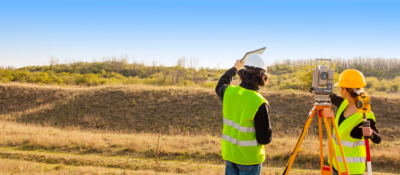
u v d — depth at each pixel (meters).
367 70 72.06
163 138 9.38
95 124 14.27
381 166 6.82
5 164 5.56
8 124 12.58
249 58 2.17
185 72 44.88
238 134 2.13
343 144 2.57
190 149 7.94
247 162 2.11
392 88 34.81
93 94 17.50
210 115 14.74
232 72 2.61
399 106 14.34
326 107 2.32
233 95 2.21
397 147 8.60
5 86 19.34
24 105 17.56
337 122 2.68
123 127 13.89
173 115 14.89
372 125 2.49
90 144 8.32
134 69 64.44
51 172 5.30
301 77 21.53
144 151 7.88
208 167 6.41
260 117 1.99
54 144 8.24
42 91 19.00
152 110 15.43
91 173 5.31
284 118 14.22
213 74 60.06
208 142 8.76
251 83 2.09
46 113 15.80
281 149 7.92
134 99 16.58
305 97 15.87
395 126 12.94
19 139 8.59
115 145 8.32
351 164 2.52
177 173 5.89
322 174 2.53
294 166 6.85
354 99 2.51
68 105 16.39
